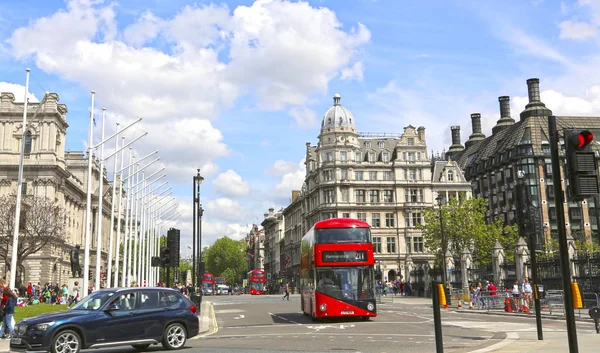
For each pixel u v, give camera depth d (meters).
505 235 84.00
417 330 23.83
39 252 89.12
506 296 38.31
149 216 75.50
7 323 21.45
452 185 104.31
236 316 36.94
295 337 21.14
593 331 22.08
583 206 108.94
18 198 33.81
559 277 41.81
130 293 16.91
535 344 16.66
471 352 15.20
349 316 30.02
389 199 102.44
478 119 153.00
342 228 28.62
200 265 47.12
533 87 122.25
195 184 47.12
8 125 94.25
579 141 8.90
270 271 174.00
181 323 17.36
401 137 104.62
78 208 113.38
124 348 18.88
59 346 15.29
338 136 105.88
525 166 111.50
